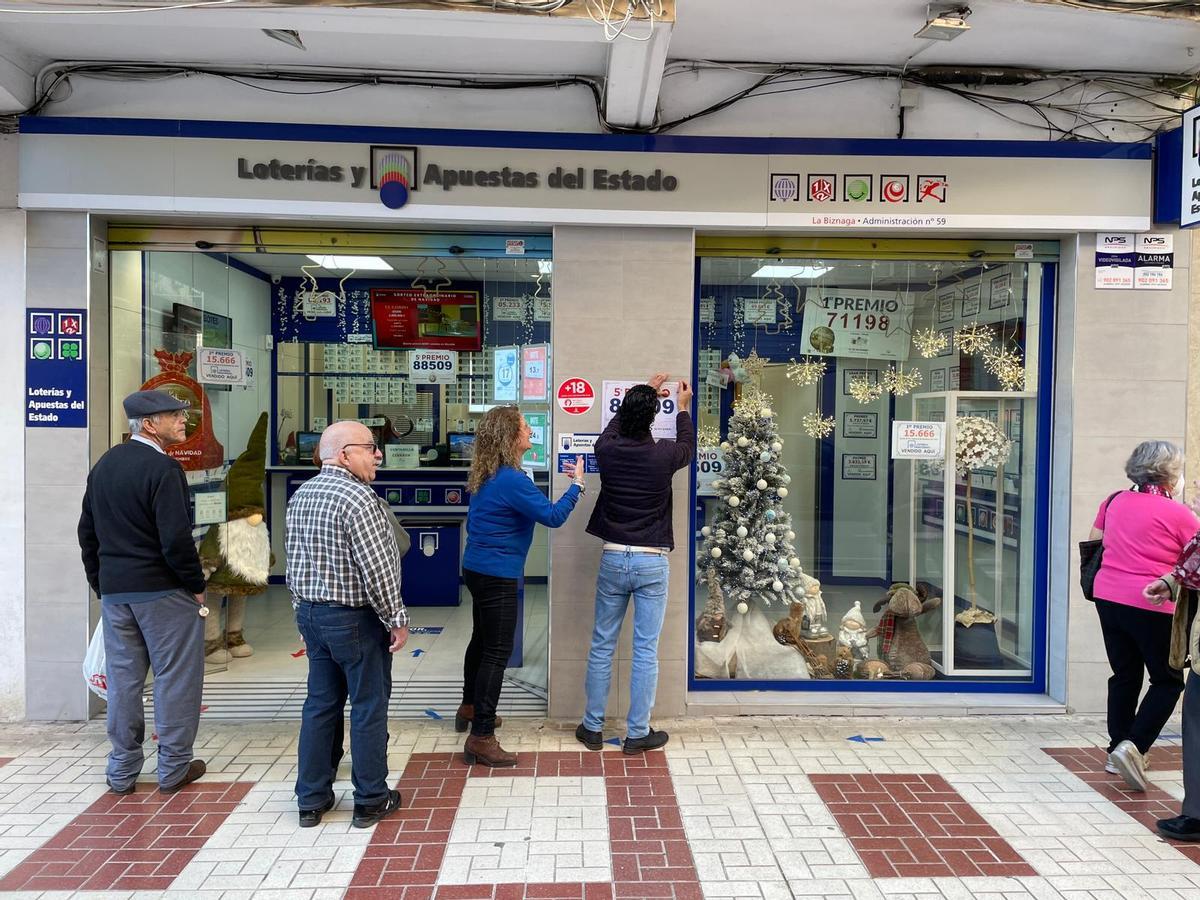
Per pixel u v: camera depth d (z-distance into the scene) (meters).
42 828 3.19
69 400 4.25
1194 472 4.47
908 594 4.81
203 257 5.06
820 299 4.70
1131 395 4.46
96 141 4.14
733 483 4.68
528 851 3.03
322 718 3.20
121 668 3.44
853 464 4.79
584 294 4.33
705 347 4.66
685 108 4.31
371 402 6.63
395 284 5.96
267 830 3.18
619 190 4.27
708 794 3.51
